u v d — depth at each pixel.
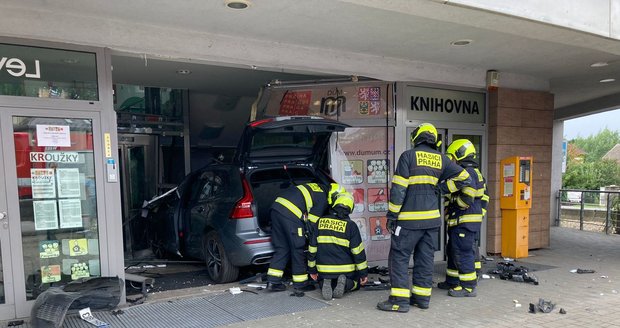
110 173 4.96
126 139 8.59
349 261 5.43
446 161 5.03
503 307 5.07
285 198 5.68
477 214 5.52
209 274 6.25
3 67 4.45
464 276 5.49
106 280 4.71
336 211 5.46
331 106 6.96
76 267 4.86
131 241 8.12
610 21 5.09
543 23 4.64
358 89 6.97
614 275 6.57
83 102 4.80
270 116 6.93
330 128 6.05
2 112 4.43
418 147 5.09
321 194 5.73
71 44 4.73
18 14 4.47
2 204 4.46
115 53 5.08
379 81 6.99
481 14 4.38
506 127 8.05
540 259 7.76
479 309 5.00
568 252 8.43
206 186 6.73
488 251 8.08
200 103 9.56
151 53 5.22
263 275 6.10
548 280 6.28
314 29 5.45
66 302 4.10
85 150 4.86
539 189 8.62
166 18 4.96
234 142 10.70
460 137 7.83
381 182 7.01
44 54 4.63
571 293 5.62
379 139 7.01
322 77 7.47
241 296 5.45
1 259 4.49
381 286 5.80
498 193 7.98
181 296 5.44
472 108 7.88
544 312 4.87
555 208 12.72
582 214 11.79
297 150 6.59
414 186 4.93
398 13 4.86
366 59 6.73
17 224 4.54
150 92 8.84
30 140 4.60
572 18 4.80
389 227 4.97
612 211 11.12
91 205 4.91
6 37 4.43
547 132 8.61
